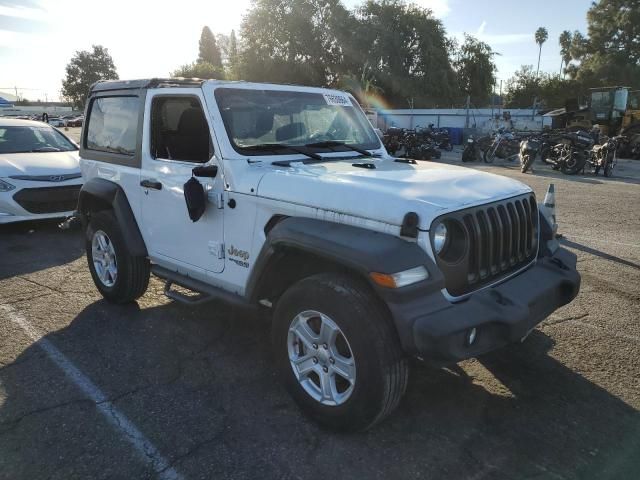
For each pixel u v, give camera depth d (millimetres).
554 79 48031
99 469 2668
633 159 20969
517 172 15633
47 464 2699
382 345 2637
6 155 7906
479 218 2938
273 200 3197
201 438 2920
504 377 3594
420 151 19438
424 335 2484
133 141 4324
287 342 3096
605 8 54719
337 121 4367
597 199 10602
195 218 3549
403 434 2963
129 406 3227
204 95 3650
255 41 46719
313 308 2885
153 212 4168
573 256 3689
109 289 4758
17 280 5570
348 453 2795
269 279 3316
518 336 2750
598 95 22531
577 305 4844
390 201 2744
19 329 4320
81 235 7543
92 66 104188
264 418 3113
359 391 2717
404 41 45531
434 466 2697
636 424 3055
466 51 46906
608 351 3953
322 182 3055
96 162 4809
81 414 3133
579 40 57938
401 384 2725
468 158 19609
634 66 51219
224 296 3621
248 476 2625
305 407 3061
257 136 3734
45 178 7418
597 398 3332
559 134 17188
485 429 3014
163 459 2748
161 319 4555
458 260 2783
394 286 2516
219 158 3535
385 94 46469
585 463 2721
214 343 4109
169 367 3721
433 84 43906
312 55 46469
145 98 4168
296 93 4160
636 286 5363
